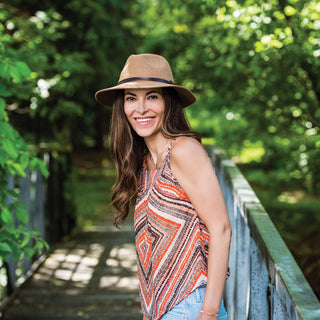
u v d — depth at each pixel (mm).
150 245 1682
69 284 4566
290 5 4172
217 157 3723
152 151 1765
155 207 1654
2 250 2771
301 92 5387
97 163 18219
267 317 1914
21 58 4734
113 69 13016
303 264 5586
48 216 5969
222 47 5660
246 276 2416
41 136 8438
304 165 5379
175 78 6703
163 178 1640
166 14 7445
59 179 6598
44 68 5555
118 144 1871
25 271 4723
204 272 1620
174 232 1628
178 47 7203
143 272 1727
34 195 5289
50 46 6406
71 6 9977
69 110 7117
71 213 7094
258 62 5133
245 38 4883
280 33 4156
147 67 1723
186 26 7051
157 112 1722
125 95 1762
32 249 3082
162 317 1659
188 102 1827
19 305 4008
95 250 5965
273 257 1472
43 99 5383
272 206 7918
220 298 1552
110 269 5086
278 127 6066
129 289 4418
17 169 3049
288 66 5043
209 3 4469
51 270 5039
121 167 1874
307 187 5961
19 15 5688
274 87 5465
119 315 3787
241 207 2223
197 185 1566
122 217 1913
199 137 1674
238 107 6348
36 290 4375
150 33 8805
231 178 2736
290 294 1220
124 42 13477
